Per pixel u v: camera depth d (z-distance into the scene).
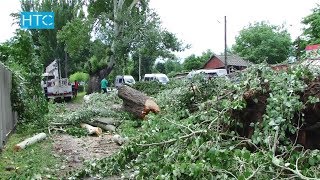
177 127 5.27
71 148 8.65
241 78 6.18
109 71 33.53
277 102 4.63
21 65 11.98
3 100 8.97
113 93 18.98
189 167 3.98
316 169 3.87
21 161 7.26
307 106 4.80
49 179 6.07
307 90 4.88
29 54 12.27
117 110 13.04
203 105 6.19
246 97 5.23
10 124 10.07
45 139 9.73
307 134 4.91
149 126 5.78
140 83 19.34
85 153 8.12
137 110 11.52
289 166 3.91
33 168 6.68
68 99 26.52
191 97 9.23
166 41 32.50
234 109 5.24
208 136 4.88
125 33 32.50
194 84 9.38
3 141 8.55
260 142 4.56
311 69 5.15
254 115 5.21
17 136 10.09
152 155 5.00
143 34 31.92
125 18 32.22
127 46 32.16
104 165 5.70
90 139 9.94
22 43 12.26
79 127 11.28
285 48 46.81
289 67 5.62
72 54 34.72
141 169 4.76
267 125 4.58
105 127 11.34
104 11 36.22
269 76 5.23
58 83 26.17
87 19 33.75
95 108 13.25
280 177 3.77
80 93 37.88
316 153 4.14
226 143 4.86
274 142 4.32
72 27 33.47
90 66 33.34
